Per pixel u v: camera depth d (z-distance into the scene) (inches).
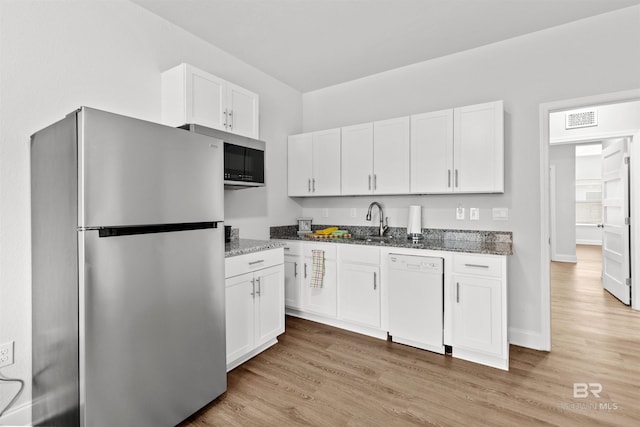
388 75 129.4
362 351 98.0
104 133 51.1
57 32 71.2
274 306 100.1
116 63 82.1
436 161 107.0
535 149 101.0
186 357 65.0
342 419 66.8
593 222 341.7
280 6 88.2
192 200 65.5
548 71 99.0
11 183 64.4
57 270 55.5
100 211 50.6
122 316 53.9
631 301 135.4
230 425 65.2
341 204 143.0
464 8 89.1
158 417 59.7
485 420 65.7
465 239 112.7
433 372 85.2
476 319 89.9
